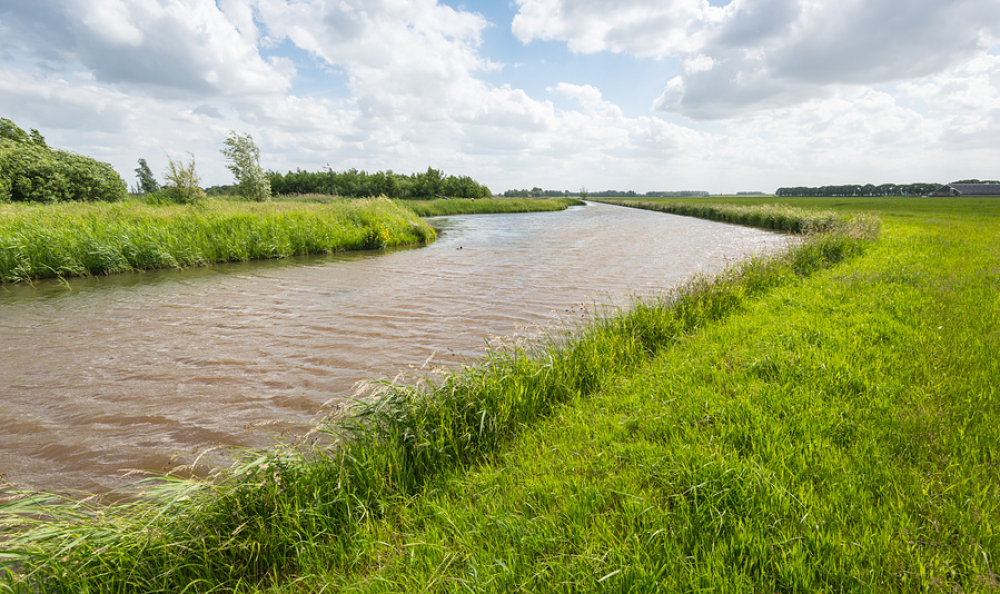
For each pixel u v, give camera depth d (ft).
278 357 19.77
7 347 21.08
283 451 10.16
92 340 22.11
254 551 8.17
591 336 18.31
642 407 12.85
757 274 29.58
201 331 23.49
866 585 6.50
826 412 11.60
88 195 93.20
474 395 12.57
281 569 8.24
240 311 27.48
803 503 8.20
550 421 12.87
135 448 12.76
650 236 76.69
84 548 7.45
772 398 12.55
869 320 19.40
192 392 16.38
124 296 31.55
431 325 24.31
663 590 6.70
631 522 8.08
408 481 10.19
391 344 21.34
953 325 17.75
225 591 7.73
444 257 51.55
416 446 10.64
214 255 47.67
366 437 10.91
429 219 131.03
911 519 7.84
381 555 8.14
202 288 34.24
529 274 39.81
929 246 42.47
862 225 53.06
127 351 20.57
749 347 17.24
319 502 9.00
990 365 13.64
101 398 15.93
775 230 88.17
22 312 27.27
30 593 6.99
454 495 9.85
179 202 71.92
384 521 8.92
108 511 8.71
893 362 14.55
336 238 56.95
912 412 11.34
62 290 33.60
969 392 12.03
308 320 25.44
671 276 38.27
